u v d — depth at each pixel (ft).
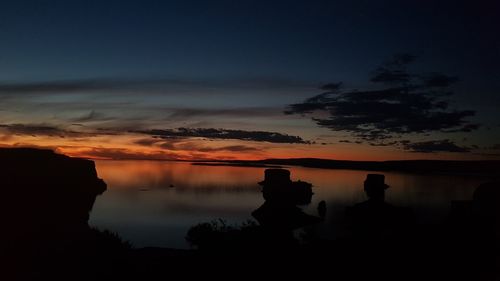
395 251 47.44
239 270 45.60
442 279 38.73
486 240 45.42
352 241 56.13
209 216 161.79
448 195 172.96
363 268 43.73
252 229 62.95
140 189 253.85
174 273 45.47
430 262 42.73
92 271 43.19
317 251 51.08
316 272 43.83
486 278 37.32
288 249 52.29
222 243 55.62
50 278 39.40
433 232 53.52
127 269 45.52
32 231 45.73
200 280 43.65
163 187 277.23
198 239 68.85
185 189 274.98
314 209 184.34
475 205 56.49
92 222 129.18
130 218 144.25
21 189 55.67
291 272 44.34
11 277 38.11
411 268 42.01
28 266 40.11
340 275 42.63
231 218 155.94
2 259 39.68
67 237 47.80
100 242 50.72
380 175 210.59
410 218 120.78
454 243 46.57
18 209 49.49
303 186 217.15
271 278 43.29
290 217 147.84
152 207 180.75
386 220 121.29
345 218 149.69
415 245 48.49
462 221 54.80
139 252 55.57
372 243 53.26
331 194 234.99
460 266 40.73
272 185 214.69
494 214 50.42
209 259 48.98
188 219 151.33
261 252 50.60
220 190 280.72
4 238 42.37
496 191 54.60
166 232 119.85
